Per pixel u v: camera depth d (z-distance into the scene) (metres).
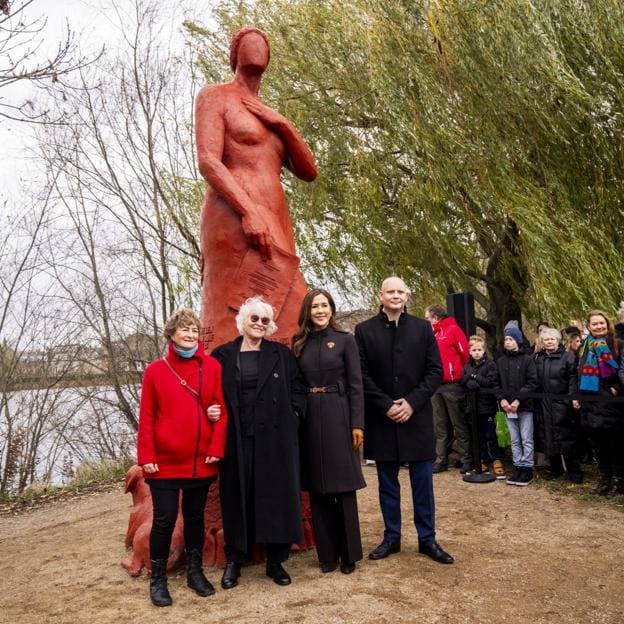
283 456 3.34
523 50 7.66
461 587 3.18
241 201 3.96
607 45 7.81
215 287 4.13
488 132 8.02
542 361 6.06
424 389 3.64
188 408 3.28
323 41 9.20
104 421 13.47
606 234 7.95
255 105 4.32
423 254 9.26
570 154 8.03
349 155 9.23
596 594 3.07
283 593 3.19
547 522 4.46
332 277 10.05
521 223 7.59
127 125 13.38
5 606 3.32
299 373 3.57
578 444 5.85
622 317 5.41
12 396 12.59
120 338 13.87
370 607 2.94
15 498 7.57
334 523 3.54
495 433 6.46
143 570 3.70
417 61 8.35
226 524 3.33
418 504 3.70
